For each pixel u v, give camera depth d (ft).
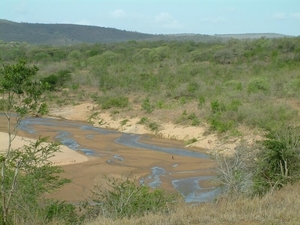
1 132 120.98
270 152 56.18
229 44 245.45
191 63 215.51
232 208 34.17
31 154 41.88
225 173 50.96
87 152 104.27
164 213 35.58
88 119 150.00
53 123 144.97
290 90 138.92
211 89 153.89
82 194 66.54
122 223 31.91
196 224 29.68
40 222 36.37
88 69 233.76
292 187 48.91
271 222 28.58
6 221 35.37
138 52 272.10
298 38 236.22
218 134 112.57
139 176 82.48
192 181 78.38
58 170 46.55
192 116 126.93
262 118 112.06
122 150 107.45
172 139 120.47
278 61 191.93
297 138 58.29
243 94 139.54
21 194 38.47
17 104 40.27
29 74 36.52
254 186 48.34
